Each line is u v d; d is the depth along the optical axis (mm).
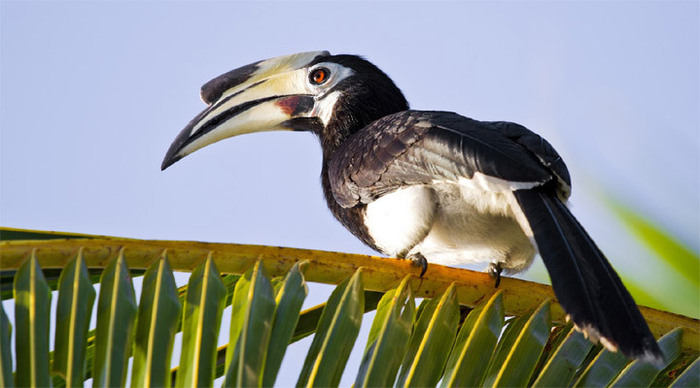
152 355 5227
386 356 5711
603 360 6090
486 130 7844
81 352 5176
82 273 5379
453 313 6129
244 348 5293
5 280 5879
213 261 5684
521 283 6703
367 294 6898
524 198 7012
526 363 5996
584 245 6281
